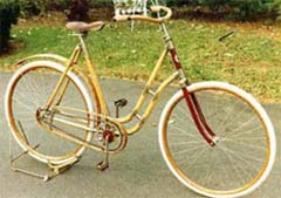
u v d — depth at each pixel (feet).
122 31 27.04
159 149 14.56
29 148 14.10
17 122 14.48
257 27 28.07
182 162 13.78
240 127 14.83
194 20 29.32
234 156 13.98
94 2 30.17
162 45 24.54
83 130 13.61
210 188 12.75
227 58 23.11
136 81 20.33
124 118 12.78
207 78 20.75
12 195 12.62
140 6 25.49
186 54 23.47
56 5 31.45
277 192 12.62
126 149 14.55
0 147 14.74
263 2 28.45
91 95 13.60
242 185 12.74
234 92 11.99
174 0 29.45
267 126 11.88
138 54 23.44
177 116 14.49
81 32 12.76
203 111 15.61
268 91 19.33
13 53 24.23
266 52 23.85
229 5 29.12
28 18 30.22
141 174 13.38
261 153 14.03
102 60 22.68
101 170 13.44
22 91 14.83
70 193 12.67
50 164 13.67
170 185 12.91
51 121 13.43
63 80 13.20
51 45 25.20
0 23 23.58
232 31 27.20
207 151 14.21
